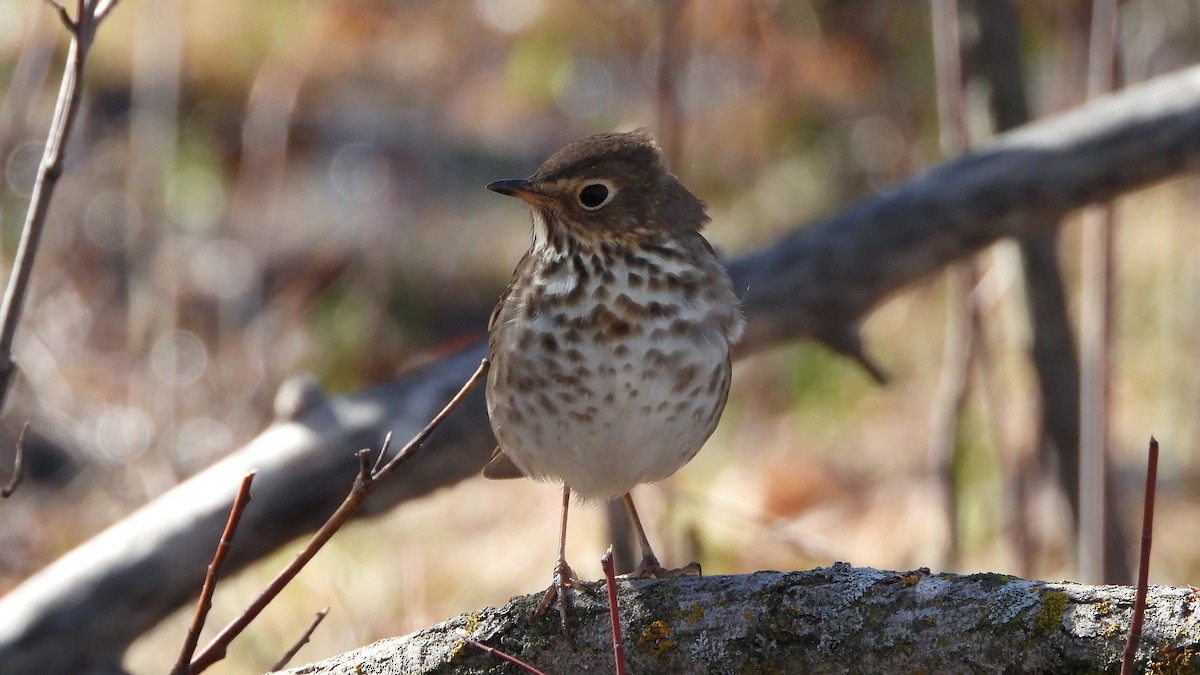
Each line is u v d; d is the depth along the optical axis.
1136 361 14.79
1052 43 14.21
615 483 6.92
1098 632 4.56
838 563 5.14
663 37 9.67
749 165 16.98
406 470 8.27
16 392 14.21
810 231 8.92
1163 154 8.75
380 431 8.18
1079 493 10.46
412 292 17.67
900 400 15.80
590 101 17.73
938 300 16.97
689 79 15.51
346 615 11.30
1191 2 13.41
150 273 14.60
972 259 10.05
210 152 17.06
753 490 14.70
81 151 16.88
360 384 16.14
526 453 6.91
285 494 8.05
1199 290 14.44
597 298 6.63
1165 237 15.59
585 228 6.70
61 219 16.14
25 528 13.16
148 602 7.92
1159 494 13.38
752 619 5.04
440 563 12.33
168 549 7.90
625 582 5.32
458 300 17.77
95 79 17.56
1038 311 10.30
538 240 6.96
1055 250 10.23
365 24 16.84
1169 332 14.75
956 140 9.50
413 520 13.08
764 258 8.84
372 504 8.34
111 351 14.93
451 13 17.44
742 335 7.93
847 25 16.34
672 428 6.74
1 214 16.31
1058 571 11.78
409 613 10.06
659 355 6.63
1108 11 9.05
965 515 13.05
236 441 12.94
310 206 18.20
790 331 8.95
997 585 4.82
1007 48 10.02
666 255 6.75
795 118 16.78
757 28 16.08
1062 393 10.43
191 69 17.31
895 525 13.59
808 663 4.94
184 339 14.44
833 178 16.77
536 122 18.55
